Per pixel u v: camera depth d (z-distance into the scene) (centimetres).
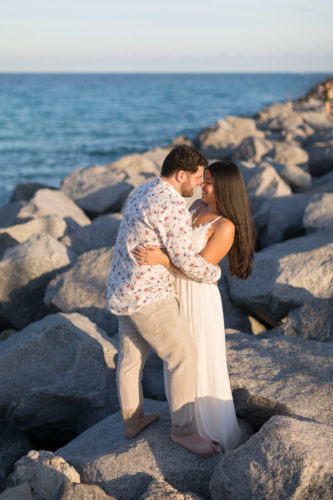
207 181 298
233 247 310
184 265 274
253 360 358
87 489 261
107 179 1091
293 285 504
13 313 620
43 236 641
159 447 301
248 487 250
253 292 523
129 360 308
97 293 543
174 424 301
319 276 504
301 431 268
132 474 286
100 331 456
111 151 2914
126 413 312
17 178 2134
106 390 418
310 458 246
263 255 561
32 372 407
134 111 5953
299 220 777
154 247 274
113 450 305
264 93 11262
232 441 312
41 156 2750
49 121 4772
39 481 288
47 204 894
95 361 414
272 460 253
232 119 2669
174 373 292
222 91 12450
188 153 274
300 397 311
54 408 412
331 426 277
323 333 417
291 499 236
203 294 302
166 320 286
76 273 570
